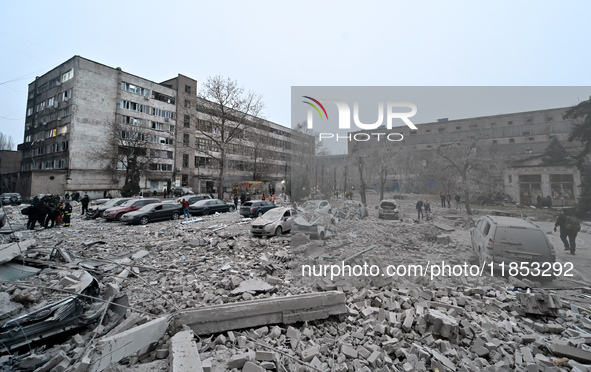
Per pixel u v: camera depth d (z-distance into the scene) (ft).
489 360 9.60
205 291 16.33
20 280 14.51
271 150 126.93
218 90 92.89
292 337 10.86
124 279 18.69
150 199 56.08
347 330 11.51
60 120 111.45
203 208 58.13
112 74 116.37
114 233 37.52
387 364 9.12
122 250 27.43
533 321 12.23
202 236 32.63
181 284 17.72
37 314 9.93
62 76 112.98
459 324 11.35
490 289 14.39
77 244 29.84
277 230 32.30
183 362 8.13
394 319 11.63
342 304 12.57
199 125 102.01
